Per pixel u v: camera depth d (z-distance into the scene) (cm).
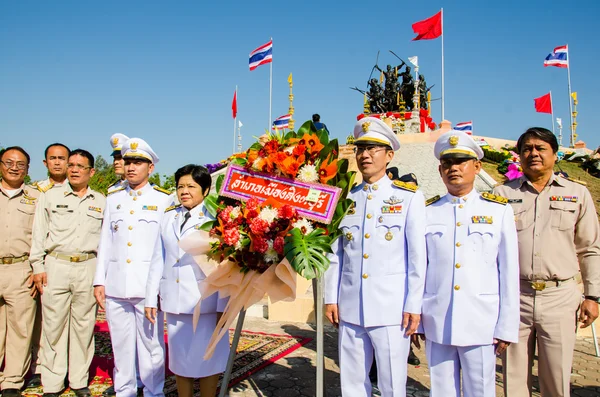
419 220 321
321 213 317
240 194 342
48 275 433
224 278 327
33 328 471
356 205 343
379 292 318
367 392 329
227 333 381
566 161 1917
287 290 304
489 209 320
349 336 330
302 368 509
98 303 457
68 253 439
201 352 356
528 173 350
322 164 337
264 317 774
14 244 436
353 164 1562
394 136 338
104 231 433
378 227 328
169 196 447
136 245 416
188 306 358
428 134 2142
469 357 305
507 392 337
